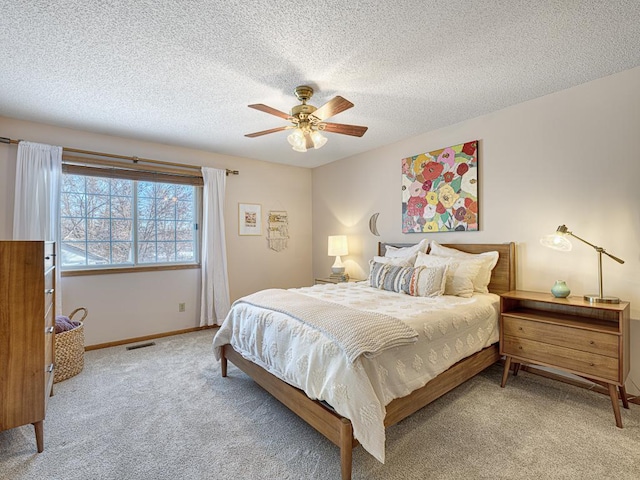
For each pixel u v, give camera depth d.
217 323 4.24
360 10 1.68
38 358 1.79
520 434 1.92
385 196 4.13
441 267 2.86
